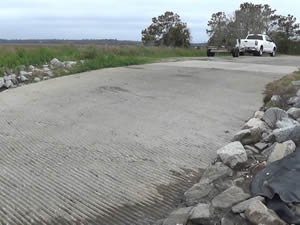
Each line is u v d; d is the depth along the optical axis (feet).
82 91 29.91
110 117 23.13
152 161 16.92
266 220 11.14
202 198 13.56
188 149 18.40
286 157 14.93
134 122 22.30
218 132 21.03
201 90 31.89
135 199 13.83
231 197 12.94
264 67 50.62
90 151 17.78
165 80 35.96
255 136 18.58
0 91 31.32
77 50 55.98
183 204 13.56
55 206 13.15
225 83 35.50
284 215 11.48
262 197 12.41
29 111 24.09
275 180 13.30
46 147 18.16
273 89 31.35
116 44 81.76
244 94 30.81
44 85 32.45
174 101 27.63
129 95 29.01
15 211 12.76
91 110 24.52
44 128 20.88
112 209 13.16
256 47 87.15
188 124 22.27
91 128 21.01
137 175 15.56
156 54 73.05
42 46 59.52
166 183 15.02
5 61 41.24
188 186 14.85
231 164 15.62
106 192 14.19
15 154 17.29
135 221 12.57
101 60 46.70
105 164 16.46
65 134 19.98
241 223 11.66
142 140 19.38
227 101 28.22
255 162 16.25
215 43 106.93
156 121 22.65
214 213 12.32
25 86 32.12
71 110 24.43
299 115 22.18
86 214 12.81
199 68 46.60
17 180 14.84
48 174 15.40
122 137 19.71
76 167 16.07
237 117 24.11
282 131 17.72
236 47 80.43
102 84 32.71
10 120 22.15
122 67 45.32
